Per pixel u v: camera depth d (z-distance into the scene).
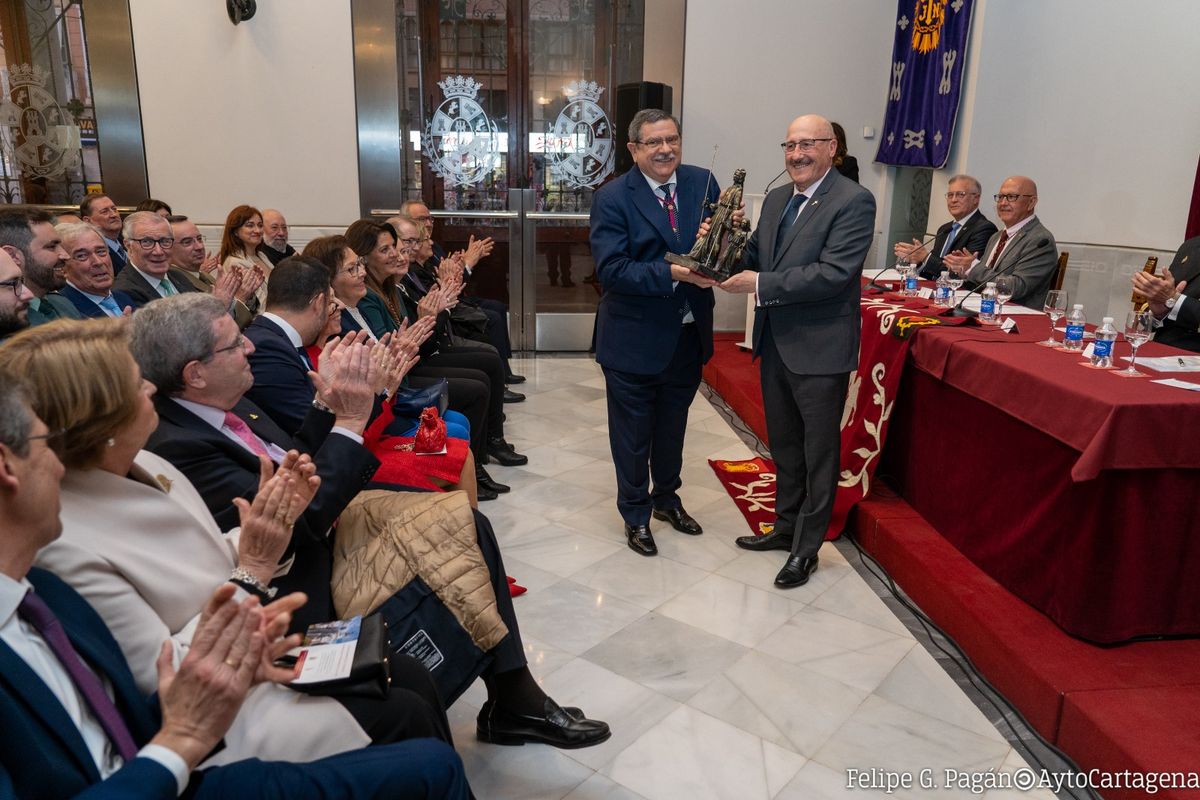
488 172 6.07
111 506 1.18
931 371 2.78
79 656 1.02
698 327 2.87
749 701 2.09
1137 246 4.16
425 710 1.39
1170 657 2.02
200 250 3.68
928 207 6.04
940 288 3.40
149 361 1.61
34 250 2.46
